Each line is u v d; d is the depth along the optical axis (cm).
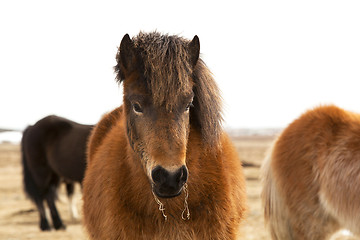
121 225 261
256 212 848
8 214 934
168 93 228
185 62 238
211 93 259
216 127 259
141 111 240
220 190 265
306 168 421
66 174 777
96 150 343
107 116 374
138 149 246
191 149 258
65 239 664
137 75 242
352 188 385
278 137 466
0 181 1617
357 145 392
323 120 425
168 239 261
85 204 317
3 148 4531
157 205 257
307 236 427
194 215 260
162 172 224
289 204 434
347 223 393
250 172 1548
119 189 266
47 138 806
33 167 809
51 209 792
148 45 244
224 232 264
